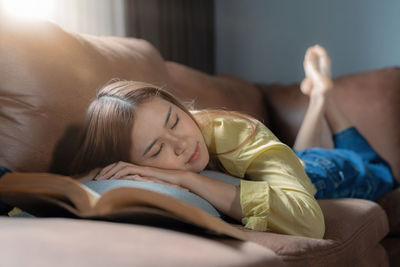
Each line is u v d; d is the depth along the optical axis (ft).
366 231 3.59
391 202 5.16
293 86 7.71
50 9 6.02
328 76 6.28
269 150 3.43
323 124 6.96
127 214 2.17
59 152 3.32
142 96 3.20
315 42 9.13
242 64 9.91
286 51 9.45
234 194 2.97
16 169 3.14
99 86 3.65
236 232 2.15
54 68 3.37
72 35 3.74
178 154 3.16
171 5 8.23
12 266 1.61
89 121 3.31
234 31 9.93
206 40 9.42
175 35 8.33
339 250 2.94
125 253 1.74
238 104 6.57
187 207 1.95
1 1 3.60
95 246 1.80
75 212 2.22
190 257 1.80
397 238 4.98
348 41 8.80
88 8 6.65
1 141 3.15
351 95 6.98
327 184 4.83
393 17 8.37
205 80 6.26
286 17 9.39
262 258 2.05
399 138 6.59
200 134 3.38
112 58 3.99
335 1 8.86
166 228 2.37
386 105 6.75
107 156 3.32
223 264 1.82
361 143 6.20
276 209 2.96
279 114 7.47
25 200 2.40
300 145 6.07
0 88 3.22
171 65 5.98
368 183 5.37
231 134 3.54
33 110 3.22
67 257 1.67
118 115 3.17
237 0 9.85
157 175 3.05
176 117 3.21
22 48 3.28
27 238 1.88
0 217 2.46
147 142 3.12
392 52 8.43
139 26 7.57
